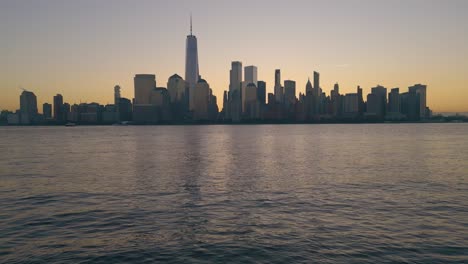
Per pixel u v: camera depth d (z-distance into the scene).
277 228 25.00
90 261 19.45
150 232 24.33
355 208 30.39
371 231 24.03
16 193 38.25
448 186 40.91
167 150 101.50
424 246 21.14
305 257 19.73
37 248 21.33
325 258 19.56
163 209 30.64
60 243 22.19
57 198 35.47
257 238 22.94
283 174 51.41
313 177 48.31
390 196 35.34
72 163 68.50
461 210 29.42
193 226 25.66
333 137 178.50
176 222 26.67
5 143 145.12
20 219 27.59
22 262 19.28
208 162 68.50
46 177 50.00
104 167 61.53
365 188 39.91
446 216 27.62
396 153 86.06
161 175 51.28
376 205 31.42
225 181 45.44
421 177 47.88
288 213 28.98
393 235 23.16
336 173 52.09
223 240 22.66
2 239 22.92
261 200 33.97
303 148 105.44
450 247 20.98
